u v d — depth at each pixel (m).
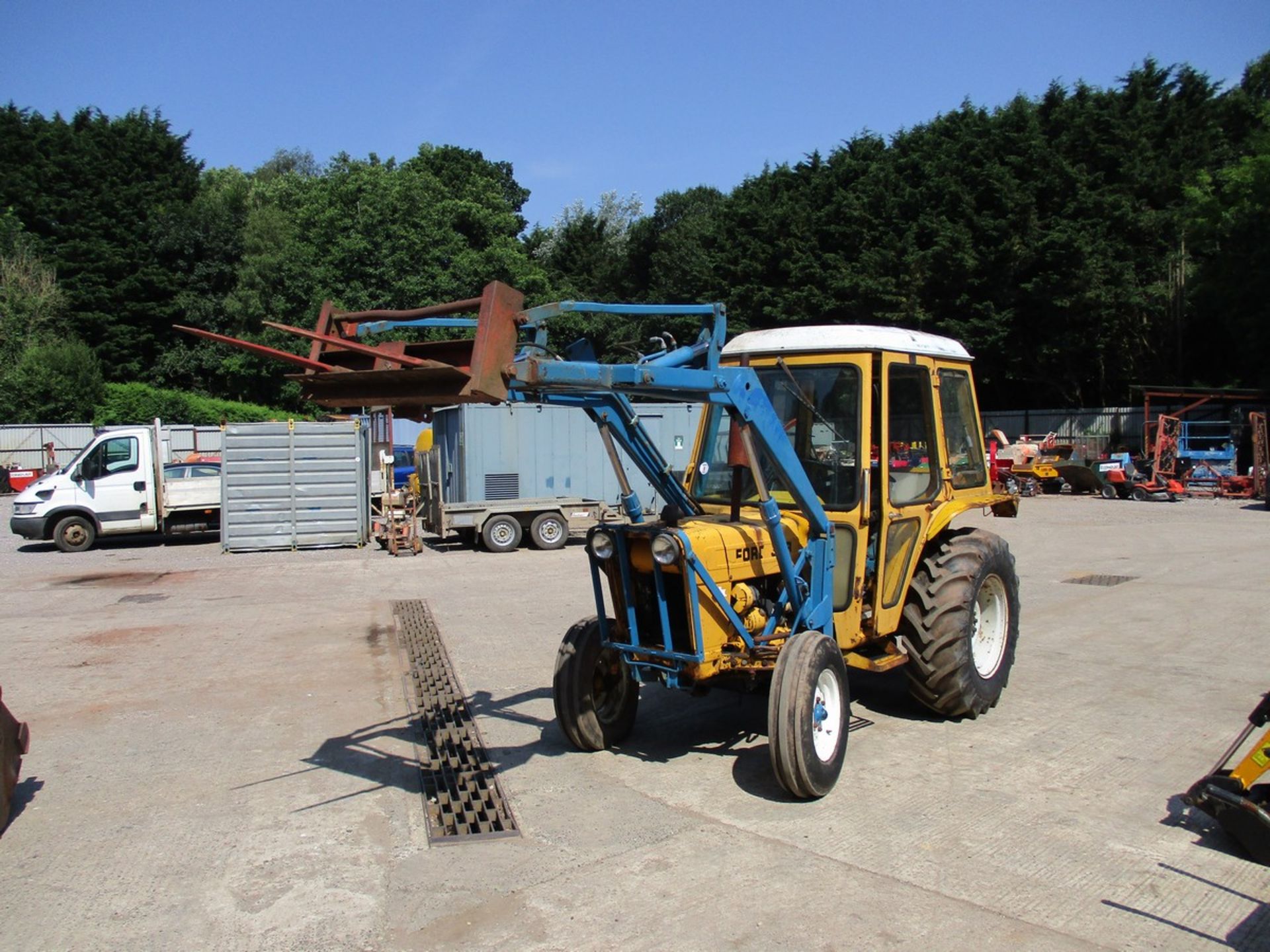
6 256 40.53
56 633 9.48
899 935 3.54
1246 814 4.07
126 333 42.78
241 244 44.56
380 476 20.41
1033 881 3.96
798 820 4.60
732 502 5.43
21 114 48.94
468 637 9.04
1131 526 17.92
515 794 5.03
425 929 3.66
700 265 38.59
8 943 3.61
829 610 5.30
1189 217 28.30
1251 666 7.50
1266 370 26.61
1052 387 32.59
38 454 34.84
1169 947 3.45
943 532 6.63
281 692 7.19
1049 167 28.84
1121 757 5.46
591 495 16.98
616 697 5.79
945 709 6.05
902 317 29.64
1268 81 34.59
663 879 4.02
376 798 5.05
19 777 5.33
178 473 17.69
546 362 4.02
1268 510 20.77
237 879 4.12
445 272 37.38
